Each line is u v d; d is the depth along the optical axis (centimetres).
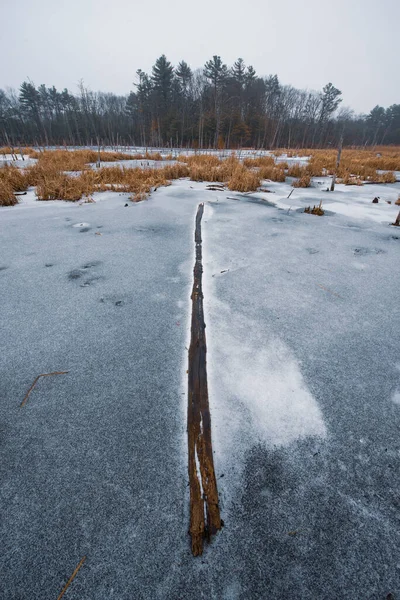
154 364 163
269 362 165
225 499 103
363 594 82
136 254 316
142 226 418
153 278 262
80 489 105
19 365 161
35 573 85
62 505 101
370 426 131
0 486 106
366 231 415
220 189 758
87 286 248
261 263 296
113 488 106
